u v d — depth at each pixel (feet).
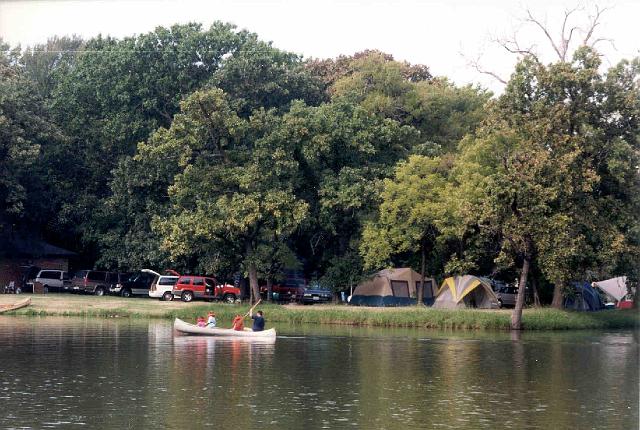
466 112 377.91
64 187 356.38
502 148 272.31
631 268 261.65
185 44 336.29
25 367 147.64
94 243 365.61
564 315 260.21
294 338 210.59
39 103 350.43
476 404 120.16
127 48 337.11
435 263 312.09
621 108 250.16
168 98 340.59
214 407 114.21
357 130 310.45
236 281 349.61
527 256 245.04
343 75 407.85
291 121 297.53
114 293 347.77
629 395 128.57
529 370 154.51
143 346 182.91
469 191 270.26
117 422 104.47
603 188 260.62
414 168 293.64
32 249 355.15
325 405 116.98
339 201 296.30
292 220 290.97
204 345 188.85
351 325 257.55
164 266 340.39
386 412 112.98
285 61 359.46
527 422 108.88
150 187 332.19
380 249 288.92
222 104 293.64
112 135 336.08
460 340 209.87
